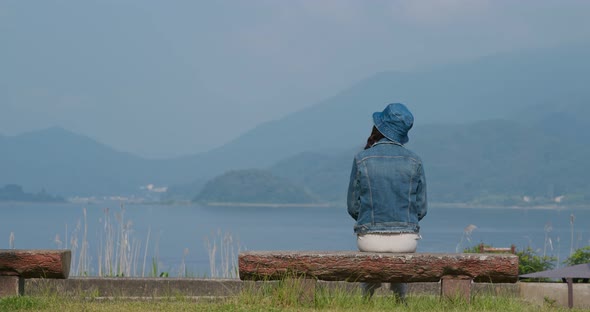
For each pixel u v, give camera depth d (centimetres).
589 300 1205
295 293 934
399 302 989
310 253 929
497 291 1228
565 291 1216
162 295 1166
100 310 895
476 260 934
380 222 964
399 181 969
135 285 1166
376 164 973
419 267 925
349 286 1134
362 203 978
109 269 1820
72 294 1153
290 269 928
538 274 1228
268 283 1013
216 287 1174
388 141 992
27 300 925
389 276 926
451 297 950
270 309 896
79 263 1830
